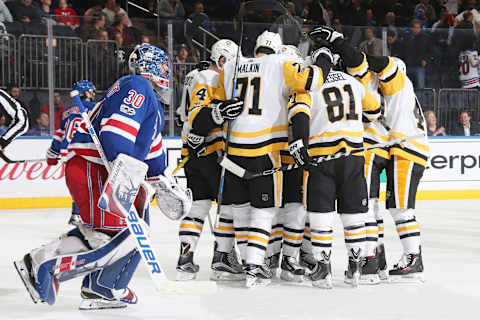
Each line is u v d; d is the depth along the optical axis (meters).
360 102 8.52
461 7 28.55
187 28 11.27
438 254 11.05
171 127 19.33
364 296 7.91
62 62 18.62
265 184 8.37
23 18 22.22
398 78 8.76
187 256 8.89
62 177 18.36
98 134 6.31
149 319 6.71
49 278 6.12
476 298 7.82
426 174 20.50
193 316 6.86
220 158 8.55
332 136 8.29
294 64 8.27
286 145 8.51
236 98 8.56
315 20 26.50
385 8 28.59
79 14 25.81
